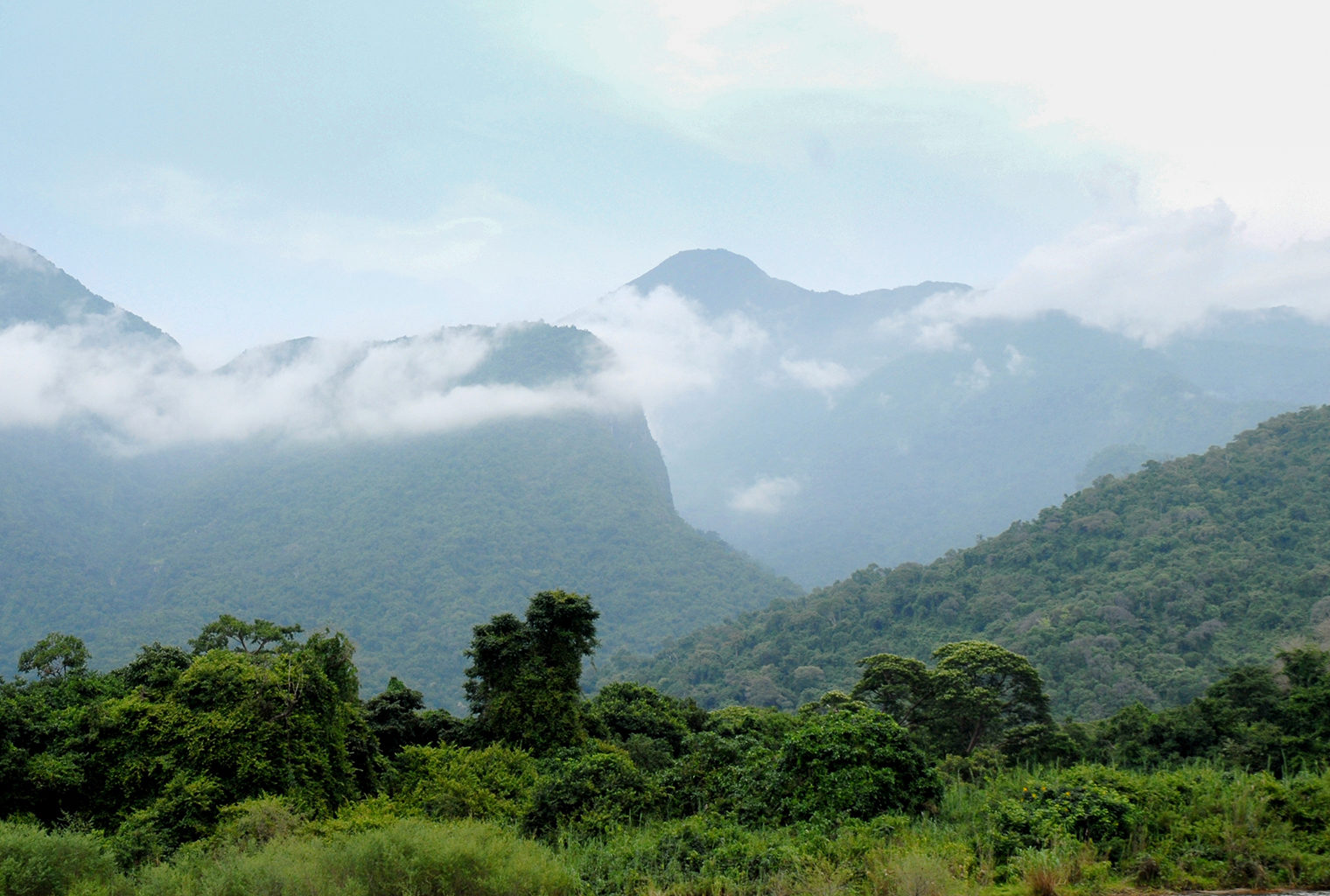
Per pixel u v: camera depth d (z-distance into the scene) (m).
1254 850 8.62
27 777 16.42
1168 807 9.99
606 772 17.53
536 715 27.70
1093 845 9.16
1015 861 9.02
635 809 16.64
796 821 12.79
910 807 12.70
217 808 16.58
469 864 9.20
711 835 11.41
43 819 16.78
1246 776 10.95
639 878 10.07
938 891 8.27
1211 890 8.18
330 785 18.78
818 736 13.47
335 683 21.00
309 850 9.64
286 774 17.70
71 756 17.31
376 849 9.23
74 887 9.77
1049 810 9.91
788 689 104.50
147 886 9.81
